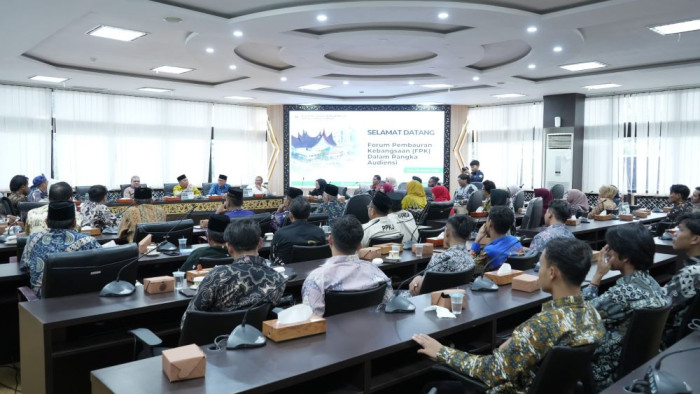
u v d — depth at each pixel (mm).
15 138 9547
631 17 5367
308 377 1722
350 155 12758
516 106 12109
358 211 6352
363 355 1868
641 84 9562
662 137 10078
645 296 2184
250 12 5496
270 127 12922
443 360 1916
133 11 5227
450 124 12789
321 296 2424
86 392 2818
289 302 3035
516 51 7488
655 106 10141
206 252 3293
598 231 6348
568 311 1775
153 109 11219
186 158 11711
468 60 7641
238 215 5309
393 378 2127
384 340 2006
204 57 7359
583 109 10984
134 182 9477
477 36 6242
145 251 3818
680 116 9844
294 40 6445
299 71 8609
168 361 1647
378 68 8453
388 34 6227
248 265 2357
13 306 3865
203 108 11930
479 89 10305
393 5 5066
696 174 9688
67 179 10148
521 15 5320
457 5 5105
